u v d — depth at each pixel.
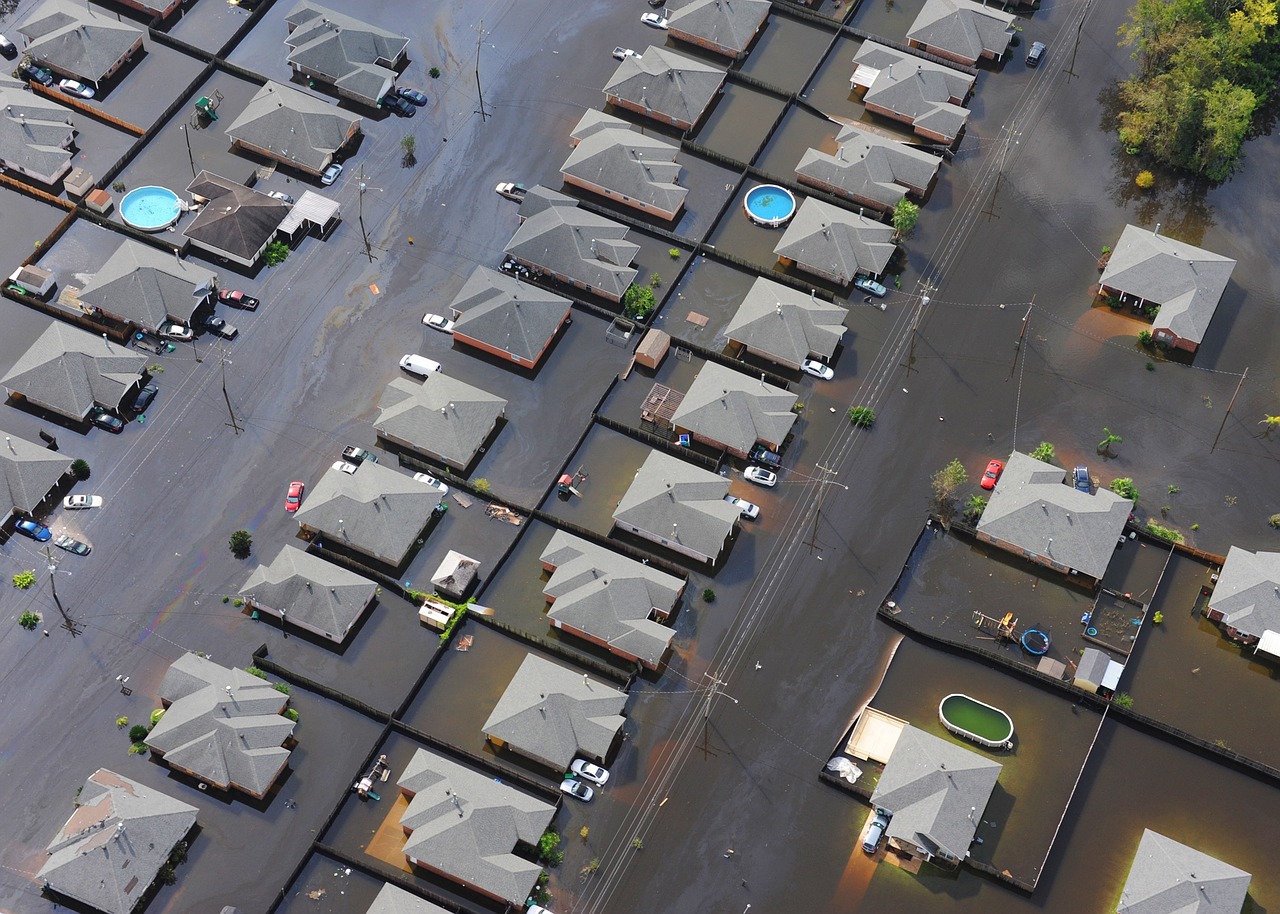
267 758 168.25
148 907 161.38
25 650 179.62
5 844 165.62
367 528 186.12
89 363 199.50
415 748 173.38
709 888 164.62
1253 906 164.00
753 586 186.50
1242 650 182.25
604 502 194.12
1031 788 171.62
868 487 195.25
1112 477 196.50
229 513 191.50
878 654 181.50
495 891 159.25
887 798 166.25
